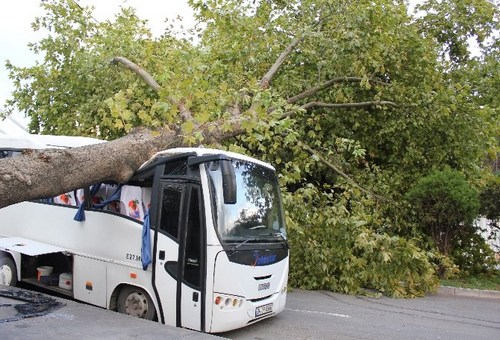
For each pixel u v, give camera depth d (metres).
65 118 11.38
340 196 10.15
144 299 6.15
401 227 11.51
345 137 12.24
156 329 5.32
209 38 11.73
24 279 7.58
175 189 5.94
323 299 8.77
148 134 7.14
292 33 11.81
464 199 10.39
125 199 6.49
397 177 11.97
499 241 12.66
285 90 11.61
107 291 6.42
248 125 7.53
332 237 9.26
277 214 6.77
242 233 5.97
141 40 11.16
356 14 10.80
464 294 10.01
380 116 12.17
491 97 12.73
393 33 11.14
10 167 5.23
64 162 5.74
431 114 11.32
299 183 11.81
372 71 12.14
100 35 11.36
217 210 5.73
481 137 11.99
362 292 9.30
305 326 6.84
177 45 10.25
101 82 11.23
